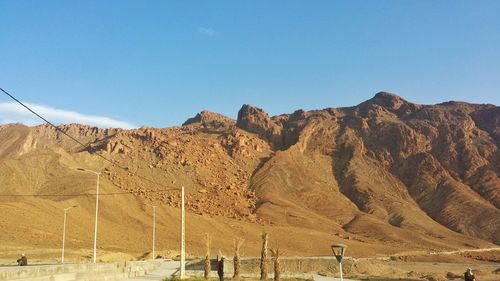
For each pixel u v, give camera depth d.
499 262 142.25
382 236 179.12
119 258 89.50
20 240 100.12
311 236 160.00
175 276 44.03
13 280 25.19
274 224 178.12
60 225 118.75
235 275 49.06
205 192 199.75
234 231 154.25
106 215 139.88
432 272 91.56
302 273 65.69
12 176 154.88
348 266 72.44
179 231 142.25
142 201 158.12
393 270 76.00
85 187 153.38
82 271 34.22
